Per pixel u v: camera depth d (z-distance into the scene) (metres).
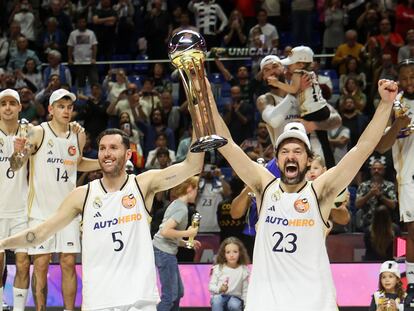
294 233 7.05
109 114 18.36
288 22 22.17
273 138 10.76
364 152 7.05
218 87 19.89
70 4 22.50
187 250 13.69
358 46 19.97
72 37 21.03
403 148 10.05
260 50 19.75
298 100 10.45
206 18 20.97
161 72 20.03
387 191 14.37
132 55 21.72
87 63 20.44
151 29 21.33
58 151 10.54
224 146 7.20
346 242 13.45
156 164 16.27
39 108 18.12
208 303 12.73
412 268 10.15
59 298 12.65
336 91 19.84
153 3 21.56
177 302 12.10
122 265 7.26
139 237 7.32
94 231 7.33
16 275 10.55
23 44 20.53
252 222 10.85
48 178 10.49
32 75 19.94
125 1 21.95
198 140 6.88
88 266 7.32
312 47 21.05
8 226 10.63
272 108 10.54
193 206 14.38
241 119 17.72
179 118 18.55
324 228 7.13
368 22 20.77
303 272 7.00
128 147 7.44
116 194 7.37
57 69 20.08
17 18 21.66
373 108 18.61
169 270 11.80
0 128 10.59
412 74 9.91
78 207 7.45
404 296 10.28
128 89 18.20
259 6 21.77
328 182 7.12
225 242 11.69
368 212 14.20
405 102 10.00
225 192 14.95
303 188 7.15
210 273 11.97
